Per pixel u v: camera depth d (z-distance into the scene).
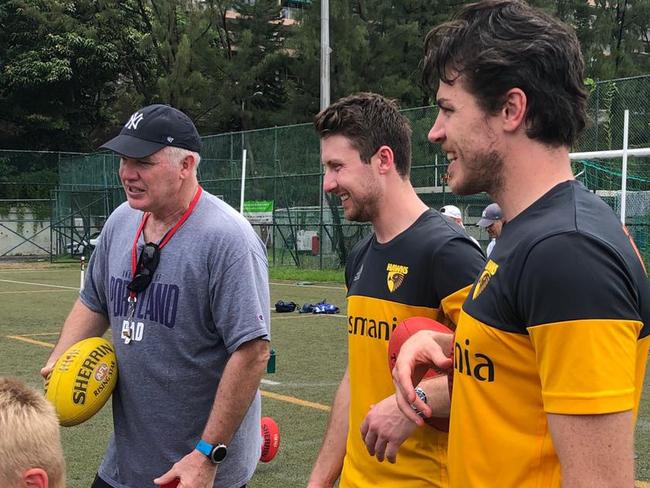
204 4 35.84
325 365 8.33
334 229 20.72
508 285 1.30
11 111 37.78
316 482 2.49
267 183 22.34
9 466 1.69
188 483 2.43
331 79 30.94
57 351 2.84
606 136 14.72
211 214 2.62
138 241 2.68
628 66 33.50
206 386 2.61
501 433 1.34
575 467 1.19
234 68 34.78
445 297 2.16
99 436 5.53
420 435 2.12
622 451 1.17
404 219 2.32
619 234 1.27
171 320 2.56
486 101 1.38
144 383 2.60
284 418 6.08
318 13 31.28
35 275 23.67
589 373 1.16
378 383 2.28
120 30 37.53
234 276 2.52
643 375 1.30
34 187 33.84
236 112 35.00
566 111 1.36
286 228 21.98
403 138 2.37
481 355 1.36
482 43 1.37
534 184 1.38
